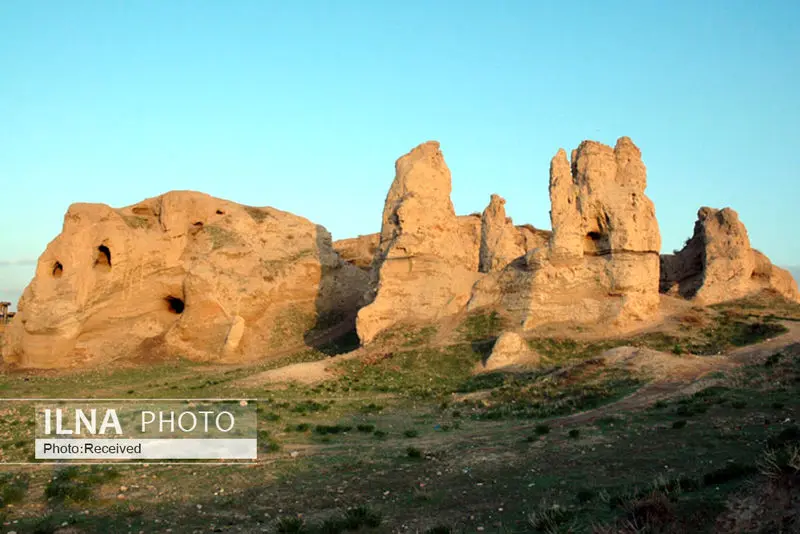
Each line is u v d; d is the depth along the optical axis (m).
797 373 28.84
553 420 27.36
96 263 61.31
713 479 15.89
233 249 64.44
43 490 19.97
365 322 52.50
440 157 57.84
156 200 67.12
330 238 72.56
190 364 56.47
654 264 49.94
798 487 12.91
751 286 57.09
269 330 62.56
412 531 15.88
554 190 51.16
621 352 37.44
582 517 15.27
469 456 22.47
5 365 57.03
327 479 20.73
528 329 47.78
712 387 28.41
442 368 44.25
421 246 54.44
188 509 18.14
